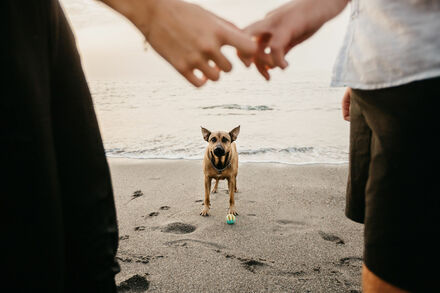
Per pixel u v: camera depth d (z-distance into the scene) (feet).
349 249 11.17
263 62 2.92
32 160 2.28
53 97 2.92
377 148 3.11
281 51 2.84
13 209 2.22
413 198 2.73
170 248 11.33
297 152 25.07
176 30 2.46
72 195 3.01
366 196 3.21
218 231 12.75
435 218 2.64
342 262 10.37
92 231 3.16
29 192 2.27
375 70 3.05
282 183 18.37
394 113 2.87
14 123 2.20
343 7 3.19
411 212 2.74
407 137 2.77
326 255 10.79
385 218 2.89
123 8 2.50
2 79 2.14
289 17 2.87
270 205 15.40
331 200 15.78
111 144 28.81
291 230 12.75
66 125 3.01
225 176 14.39
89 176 3.17
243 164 22.21
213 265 10.21
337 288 9.00
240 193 17.17
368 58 3.15
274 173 20.15
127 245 11.58
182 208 15.28
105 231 3.32
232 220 13.46
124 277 9.55
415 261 2.72
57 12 2.91
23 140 2.24
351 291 8.87
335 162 22.24
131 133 32.78
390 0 2.99
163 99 56.59
